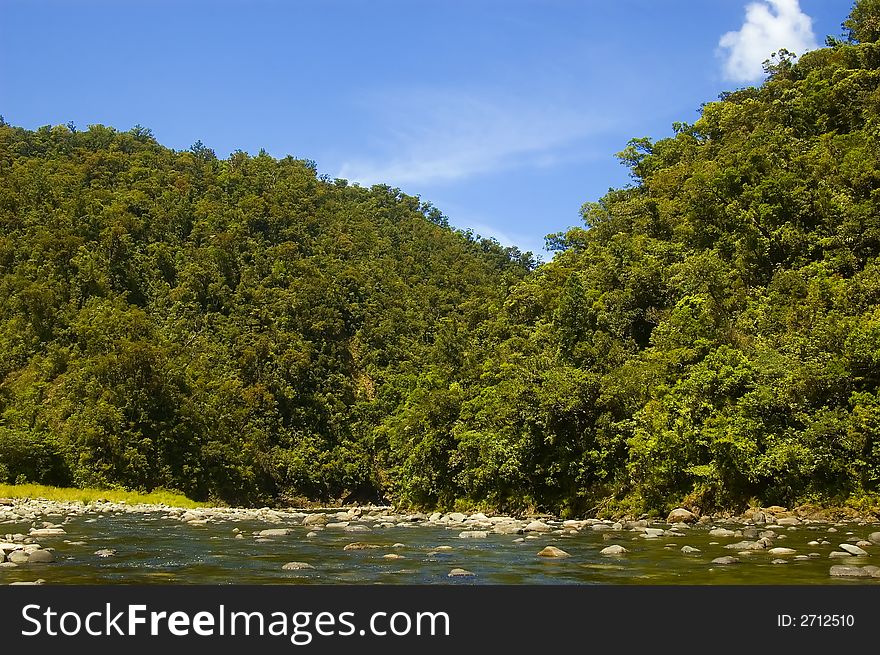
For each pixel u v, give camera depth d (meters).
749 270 44.78
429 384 56.03
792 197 45.47
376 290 125.06
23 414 76.06
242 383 92.25
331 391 100.88
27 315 91.75
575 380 36.66
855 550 15.78
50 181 117.69
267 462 86.00
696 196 50.69
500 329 68.94
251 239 119.81
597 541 20.09
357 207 164.62
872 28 66.31
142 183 127.50
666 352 36.59
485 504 42.16
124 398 71.56
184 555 17.47
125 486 67.50
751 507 28.70
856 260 39.50
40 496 54.53
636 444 31.84
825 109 56.97
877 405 26.12
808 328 33.38
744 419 28.80
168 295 103.88
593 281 55.66
